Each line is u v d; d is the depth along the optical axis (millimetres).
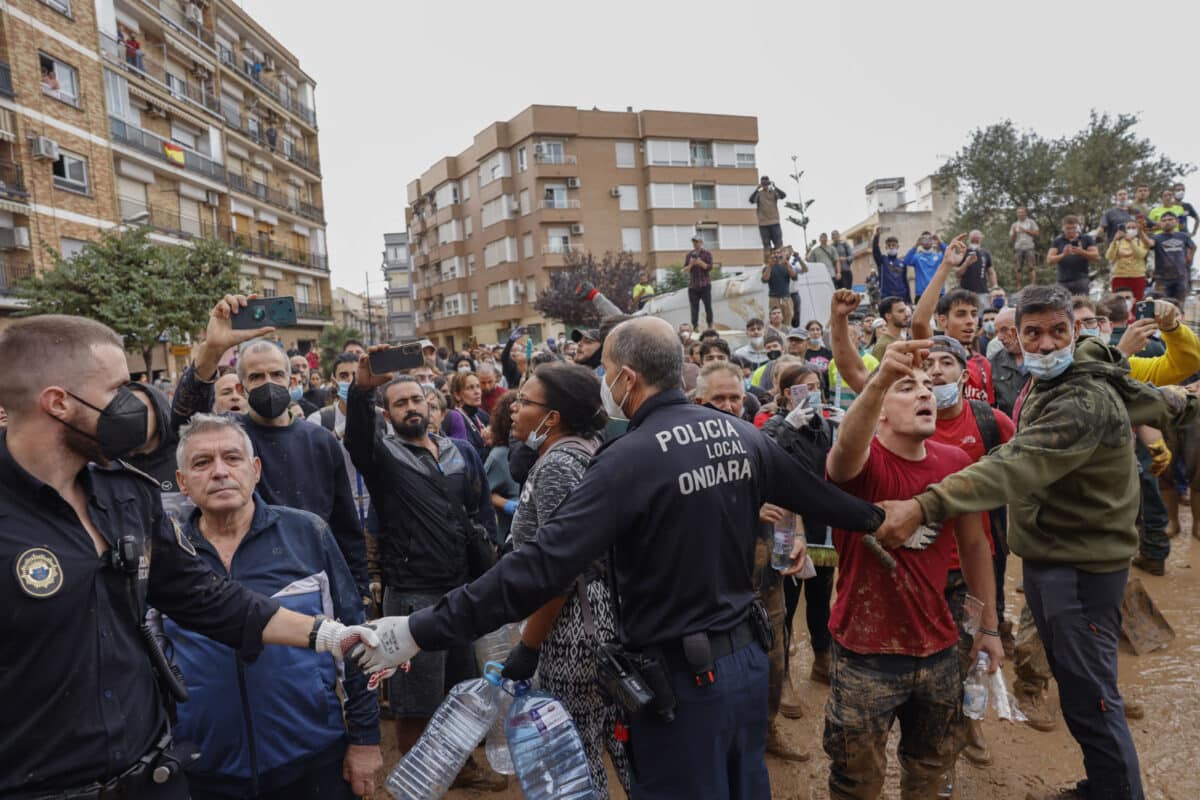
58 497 1642
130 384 1840
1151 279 11562
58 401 1638
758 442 2258
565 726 2441
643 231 43219
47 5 21906
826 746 2766
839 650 2740
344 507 3605
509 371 9672
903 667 2609
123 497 1825
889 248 12297
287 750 2379
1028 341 2775
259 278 36250
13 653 1560
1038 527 2859
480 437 6070
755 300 14422
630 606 2109
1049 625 2852
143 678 1778
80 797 1607
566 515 1992
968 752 3502
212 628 2068
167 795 1785
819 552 4176
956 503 2436
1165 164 27844
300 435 3523
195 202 31250
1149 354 6320
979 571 2742
